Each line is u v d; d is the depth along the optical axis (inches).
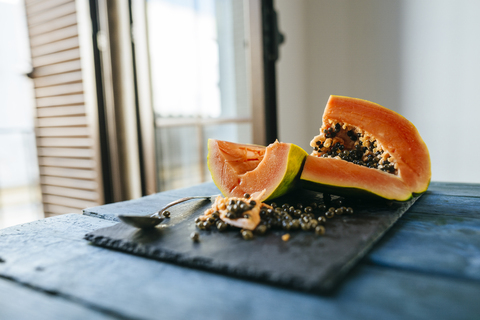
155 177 72.1
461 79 85.0
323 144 33.1
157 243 19.9
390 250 18.8
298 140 111.5
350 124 29.6
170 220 25.3
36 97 72.1
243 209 22.0
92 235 21.8
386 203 27.5
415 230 22.4
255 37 65.5
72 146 69.5
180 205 31.1
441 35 86.6
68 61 66.7
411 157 27.6
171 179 137.2
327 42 107.4
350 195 28.2
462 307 12.9
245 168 34.0
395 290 14.5
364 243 19.0
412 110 93.2
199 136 118.3
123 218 21.3
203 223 22.7
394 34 94.0
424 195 33.6
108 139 69.7
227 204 24.2
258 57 65.6
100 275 16.9
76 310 13.9
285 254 17.7
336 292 14.4
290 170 28.1
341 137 33.3
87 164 68.4
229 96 108.7
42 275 16.9
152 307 13.7
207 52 110.6
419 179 27.2
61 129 70.3
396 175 28.3
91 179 68.6
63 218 28.7
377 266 17.1
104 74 68.5
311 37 111.0
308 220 22.1
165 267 17.7
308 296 14.2
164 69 109.7
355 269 16.8
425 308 12.9
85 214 30.6
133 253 19.7
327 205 28.5
